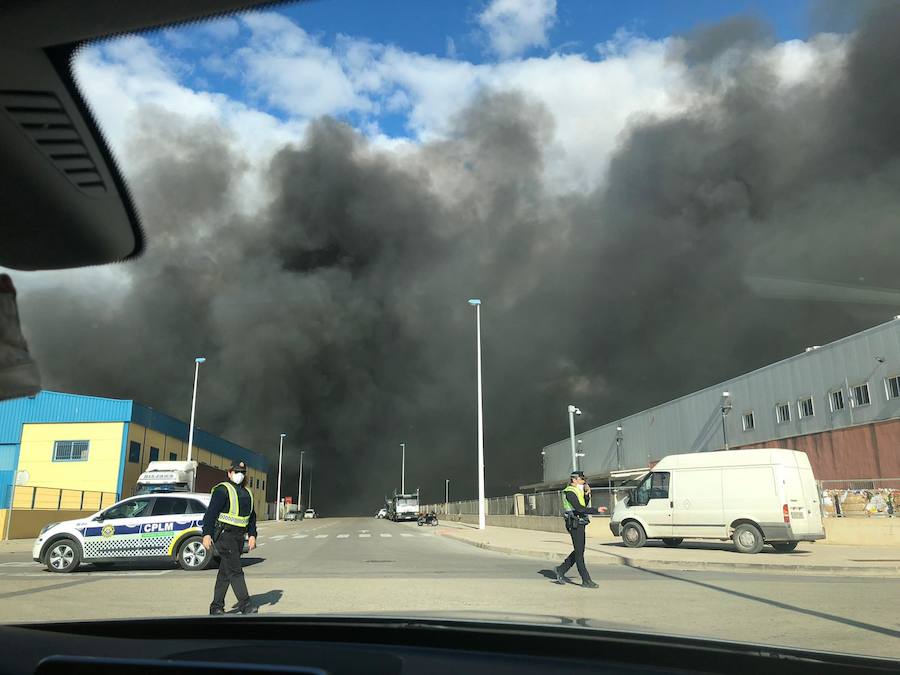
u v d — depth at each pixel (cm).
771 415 4000
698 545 2161
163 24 130
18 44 123
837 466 3450
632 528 2056
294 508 10475
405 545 2559
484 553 2078
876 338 3262
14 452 4541
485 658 230
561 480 7500
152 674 175
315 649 240
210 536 861
